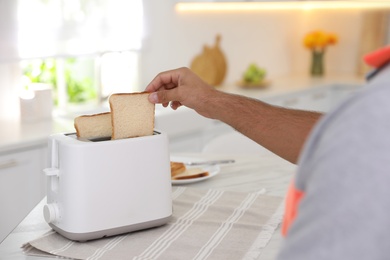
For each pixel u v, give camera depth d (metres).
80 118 1.26
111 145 1.21
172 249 1.20
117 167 1.22
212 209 1.45
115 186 1.23
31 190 2.63
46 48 3.08
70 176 1.19
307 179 0.64
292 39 4.91
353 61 5.02
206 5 4.00
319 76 4.79
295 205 0.81
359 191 0.55
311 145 0.64
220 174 1.79
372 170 0.55
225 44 4.20
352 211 0.55
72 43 3.20
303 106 4.14
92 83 3.61
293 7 4.83
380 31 4.75
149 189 1.27
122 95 1.25
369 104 0.58
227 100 1.41
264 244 1.23
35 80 3.32
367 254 0.54
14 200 2.58
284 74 4.85
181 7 3.82
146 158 1.26
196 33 3.96
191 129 3.29
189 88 1.44
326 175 0.58
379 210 0.55
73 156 1.19
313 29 5.08
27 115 2.93
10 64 3.02
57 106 3.41
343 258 0.55
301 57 5.05
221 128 3.53
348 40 5.00
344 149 0.57
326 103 4.40
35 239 1.25
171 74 1.47
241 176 1.77
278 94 3.83
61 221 1.23
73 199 1.20
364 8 4.82
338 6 4.95
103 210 1.22
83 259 1.16
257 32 4.48
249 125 1.37
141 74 3.67
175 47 3.83
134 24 3.51
